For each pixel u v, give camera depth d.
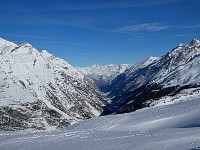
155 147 35.72
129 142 42.16
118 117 90.00
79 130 70.44
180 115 77.94
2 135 67.19
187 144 34.44
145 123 76.31
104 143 44.28
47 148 45.66
